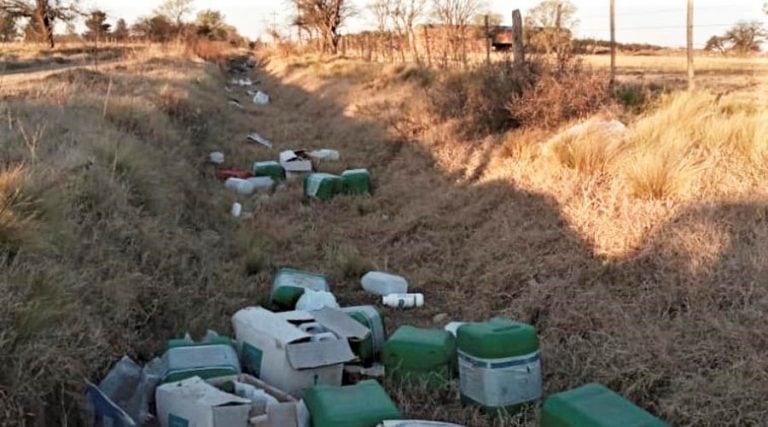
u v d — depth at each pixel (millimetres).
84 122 8938
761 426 3820
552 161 8266
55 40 46188
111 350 4504
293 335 4551
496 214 7918
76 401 3902
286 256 7883
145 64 23375
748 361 4223
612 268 5922
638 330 4891
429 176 10539
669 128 7746
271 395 4035
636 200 6676
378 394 3926
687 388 4203
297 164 11875
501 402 4305
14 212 4906
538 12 21969
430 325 6137
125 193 6688
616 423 3418
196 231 7957
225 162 12820
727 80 15359
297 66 32469
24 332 3846
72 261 5082
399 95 17188
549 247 6680
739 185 6324
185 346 4547
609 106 9891
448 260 7465
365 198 10203
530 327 4492
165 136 10781
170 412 3922
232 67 42062
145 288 5465
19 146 6887
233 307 6121
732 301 4910
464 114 12289
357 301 6703
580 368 4824
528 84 10906
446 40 23062
